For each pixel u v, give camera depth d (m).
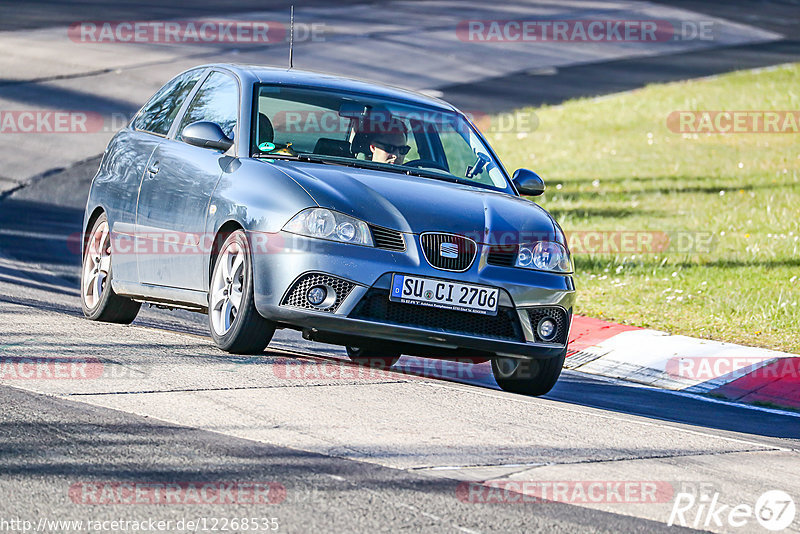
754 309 35.84
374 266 21.31
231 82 25.72
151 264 25.34
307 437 16.89
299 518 13.23
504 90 92.94
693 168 66.19
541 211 24.31
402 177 23.67
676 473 17.03
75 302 32.06
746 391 28.19
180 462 15.15
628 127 80.62
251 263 21.84
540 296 22.61
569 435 18.88
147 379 19.88
